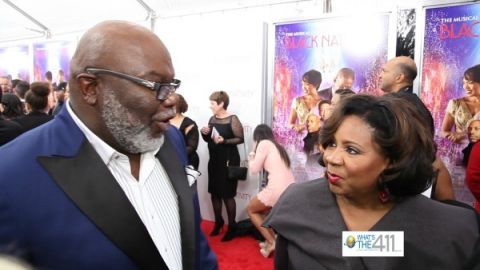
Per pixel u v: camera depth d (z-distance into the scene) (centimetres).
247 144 344
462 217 72
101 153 75
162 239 81
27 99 223
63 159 69
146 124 74
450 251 68
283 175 269
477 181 156
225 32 344
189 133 314
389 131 67
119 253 69
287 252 84
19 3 396
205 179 375
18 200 63
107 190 70
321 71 270
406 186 71
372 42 250
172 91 76
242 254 288
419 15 232
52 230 64
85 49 71
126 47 70
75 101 74
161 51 74
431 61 232
